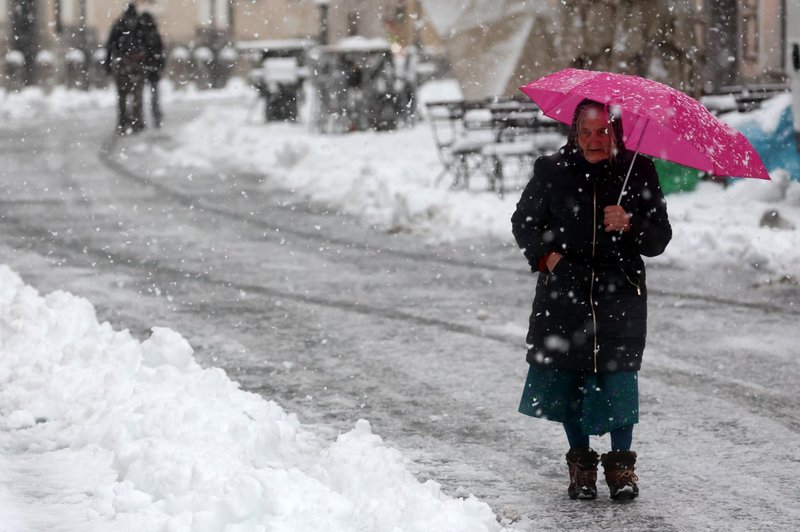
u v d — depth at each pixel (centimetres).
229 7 10388
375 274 2377
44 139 5678
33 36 9856
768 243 2444
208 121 6191
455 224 2945
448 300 2098
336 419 1363
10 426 1261
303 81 6519
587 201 1073
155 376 1339
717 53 4422
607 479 1082
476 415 1377
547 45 3497
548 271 1087
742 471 1166
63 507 1012
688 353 1691
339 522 922
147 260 2520
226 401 1268
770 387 1498
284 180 4094
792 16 2864
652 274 2342
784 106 3194
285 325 1888
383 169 3941
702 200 3145
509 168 4084
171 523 911
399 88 5869
